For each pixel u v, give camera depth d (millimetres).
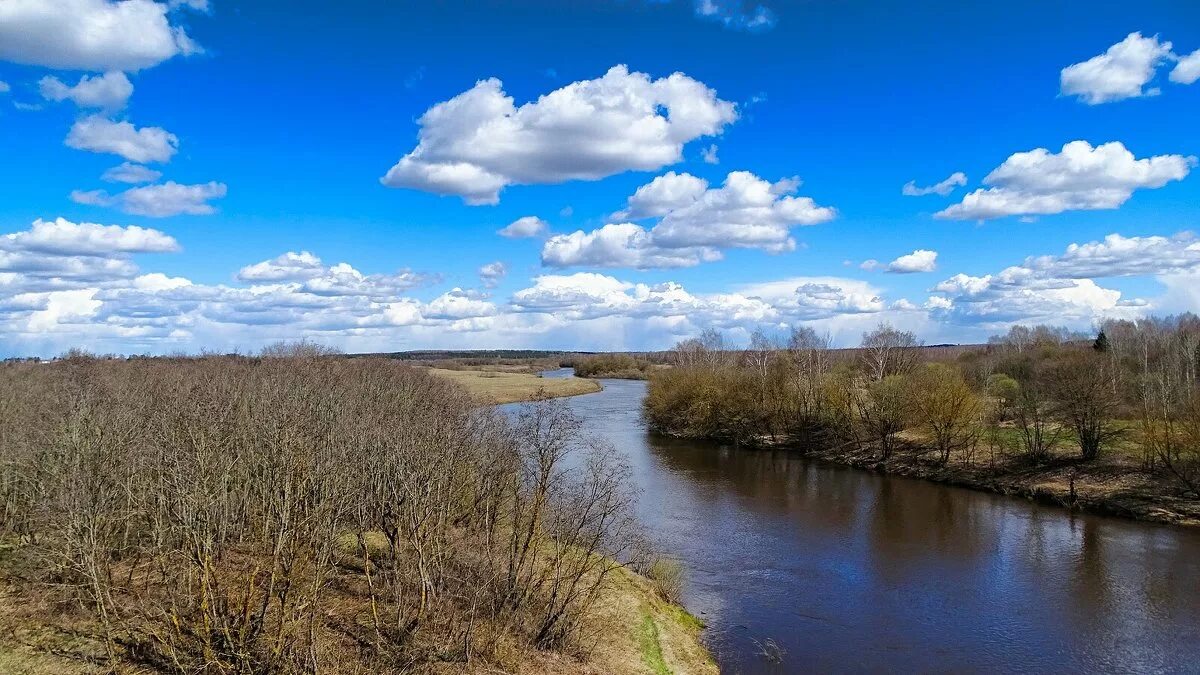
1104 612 31641
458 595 25172
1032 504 51438
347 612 23359
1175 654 27766
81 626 20547
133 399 36312
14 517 24531
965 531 44250
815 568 37156
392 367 85812
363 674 19625
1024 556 39250
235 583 23609
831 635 29219
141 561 24531
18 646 19266
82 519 19969
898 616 31156
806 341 113250
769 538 42344
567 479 39750
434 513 24875
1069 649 28188
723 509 49312
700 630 29391
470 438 32219
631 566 34219
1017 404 66938
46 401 37062
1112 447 57031
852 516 47812
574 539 26766
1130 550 40188
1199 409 49406
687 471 63500
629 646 25078
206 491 21328
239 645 18688
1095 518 47375
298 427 25781
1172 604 32438
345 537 30594
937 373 66625
